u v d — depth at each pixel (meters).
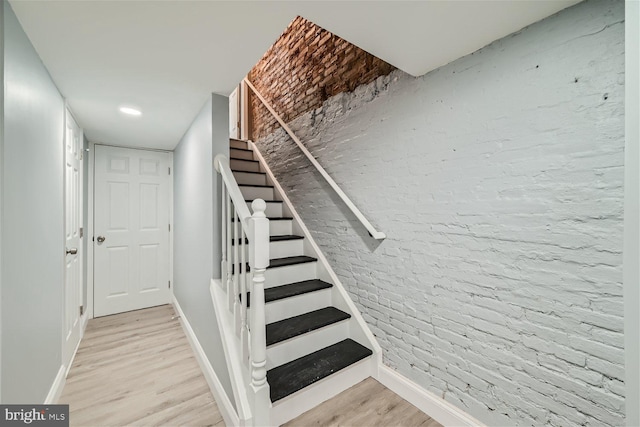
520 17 1.08
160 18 1.13
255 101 3.44
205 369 1.87
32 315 1.27
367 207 1.89
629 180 0.64
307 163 2.48
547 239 1.10
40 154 1.37
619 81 0.93
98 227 2.93
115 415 1.54
